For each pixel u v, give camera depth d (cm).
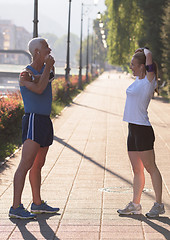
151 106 2941
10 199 707
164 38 3500
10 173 924
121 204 674
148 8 4012
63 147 1276
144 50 589
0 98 1555
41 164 616
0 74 7762
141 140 589
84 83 6266
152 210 600
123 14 4200
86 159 1088
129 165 1012
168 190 762
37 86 564
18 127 1488
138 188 611
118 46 4338
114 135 1541
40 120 577
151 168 601
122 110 2577
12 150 1204
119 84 6675
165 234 528
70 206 662
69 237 521
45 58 560
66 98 3212
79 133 1590
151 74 582
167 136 1516
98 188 787
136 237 519
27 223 576
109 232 538
